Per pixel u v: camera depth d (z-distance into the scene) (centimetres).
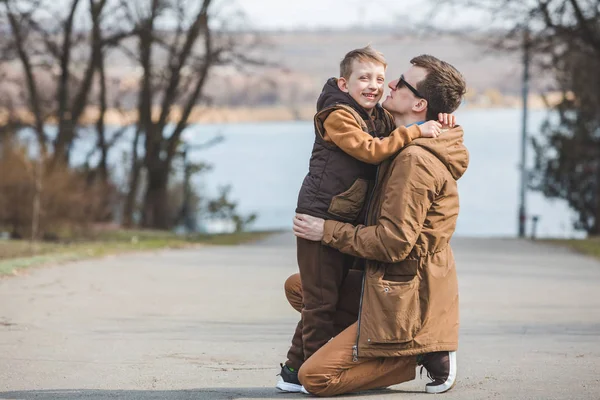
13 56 4200
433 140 760
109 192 3938
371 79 764
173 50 4719
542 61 4369
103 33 4484
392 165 757
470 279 2072
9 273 1820
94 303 1485
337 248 761
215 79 4875
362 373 781
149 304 1502
